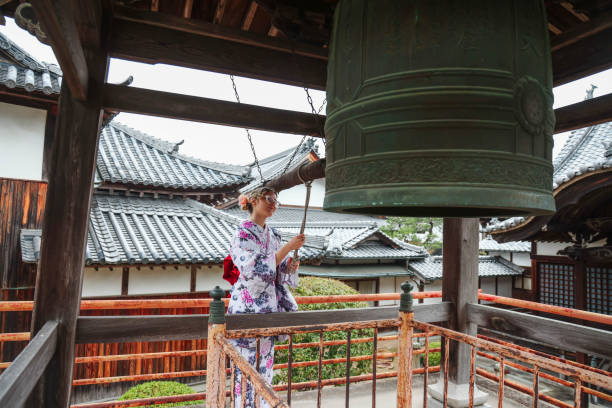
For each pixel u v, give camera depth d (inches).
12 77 244.4
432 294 154.5
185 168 366.9
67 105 87.7
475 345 70.6
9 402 55.1
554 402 136.2
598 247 272.7
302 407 134.2
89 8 76.1
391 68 49.3
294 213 740.7
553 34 100.7
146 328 95.4
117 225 292.5
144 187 321.1
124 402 134.0
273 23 80.5
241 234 83.2
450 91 46.1
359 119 51.0
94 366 277.3
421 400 135.8
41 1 49.5
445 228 132.8
